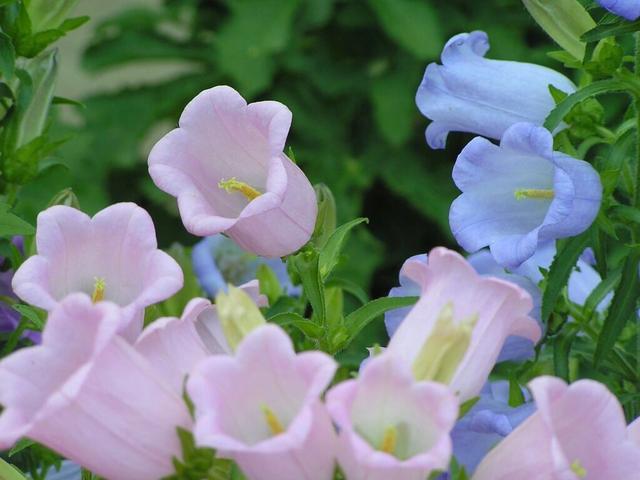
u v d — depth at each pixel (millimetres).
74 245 950
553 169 1028
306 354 862
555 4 1056
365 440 875
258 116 965
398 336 916
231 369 864
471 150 1016
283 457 872
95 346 862
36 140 1124
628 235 1089
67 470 1121
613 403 877
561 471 848
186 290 1176
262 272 1162
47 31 1118
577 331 1091
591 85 1036
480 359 917
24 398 872
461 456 1004
